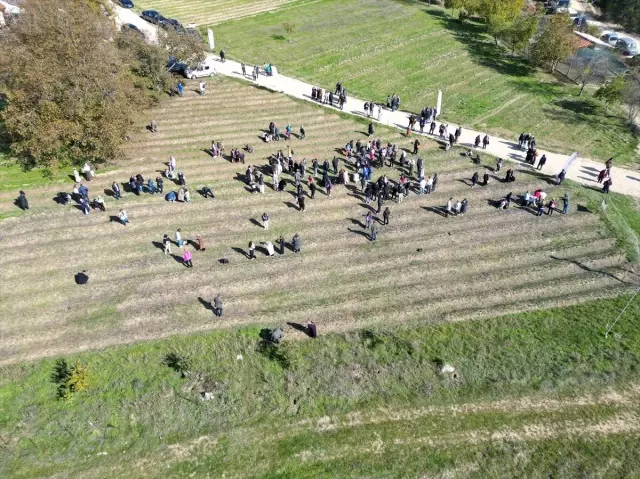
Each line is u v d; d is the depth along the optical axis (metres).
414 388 29.92
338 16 79.25
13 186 42.34
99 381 29.77
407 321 33.41
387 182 42.81
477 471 26.02
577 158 49.69
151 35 62.38
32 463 26.62
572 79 65.06
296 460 26.59
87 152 43.81
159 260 36.78
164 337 31.84
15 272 35.66
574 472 25.84
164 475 26.16
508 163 48.00
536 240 39.66
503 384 29.98
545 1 99.31
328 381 30.06
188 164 45.66
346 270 36.69
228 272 36.09
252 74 60.00
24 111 41.00
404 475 25.86
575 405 29.00
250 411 28.84
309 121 52.53
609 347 31.86
